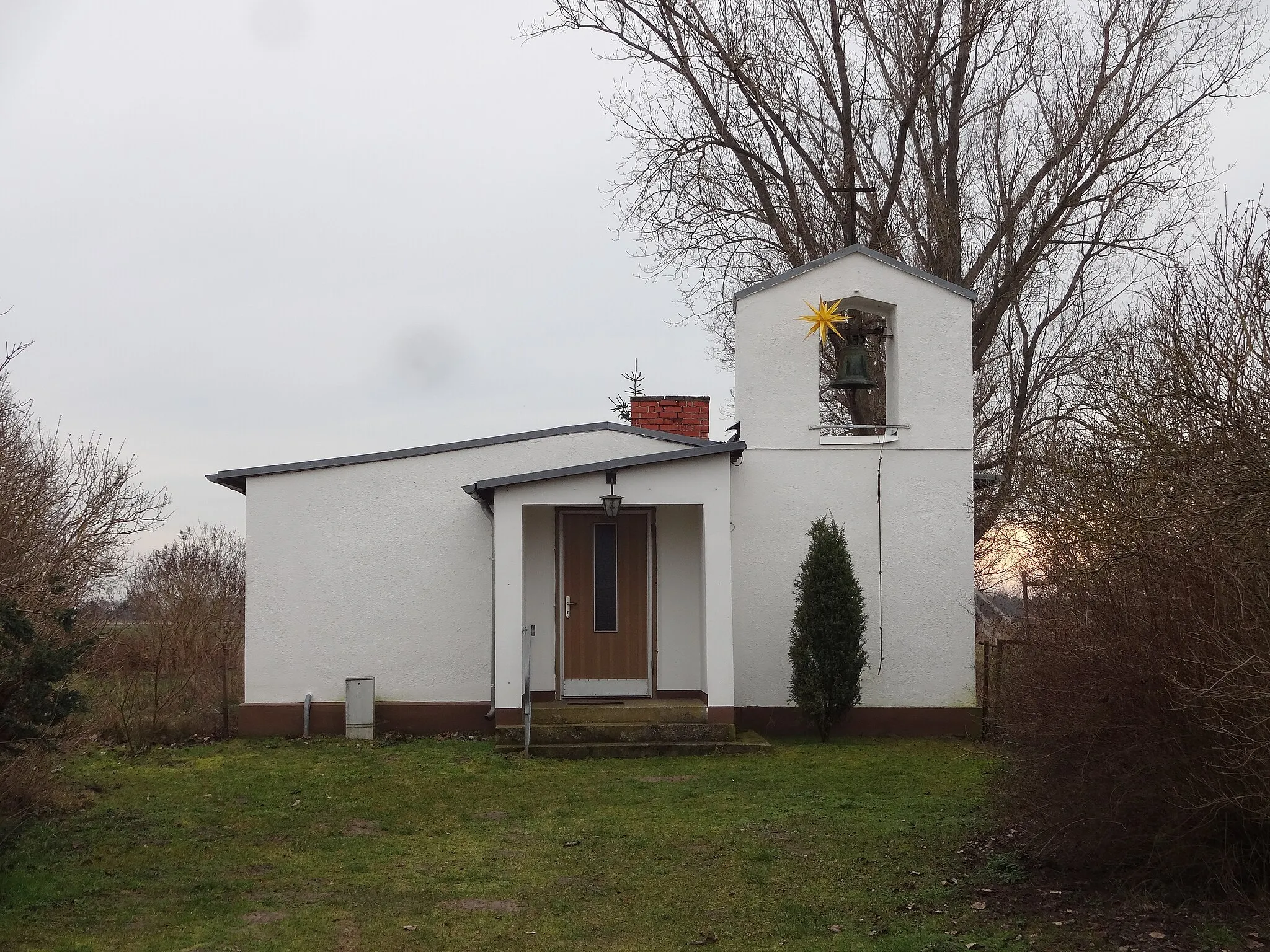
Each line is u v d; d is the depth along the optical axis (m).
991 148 24.70
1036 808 8.29
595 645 16.58
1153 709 7.43
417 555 16.45
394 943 7.46
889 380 16.77
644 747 14.57
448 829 10.67
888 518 16.34
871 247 24.08
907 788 12.46
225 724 15.99
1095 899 7.74
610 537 16.73
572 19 23.05
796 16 23.95
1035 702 8.30
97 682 14.45
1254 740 6.67
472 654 16.38
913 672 16.19
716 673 15.22
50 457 12.38
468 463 16.62
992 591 21.48
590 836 10.37
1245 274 9.16
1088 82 22.94
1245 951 6.56
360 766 13.84
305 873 9.13
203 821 10.83
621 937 7.66
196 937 7.41
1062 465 13.65
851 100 24.14
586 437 16.91
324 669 16.25
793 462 16.38
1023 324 26.02
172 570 21.47
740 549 16.30
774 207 24.73
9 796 9.59
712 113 23.95
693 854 9.70
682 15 23.14
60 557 10.83
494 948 7.43
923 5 22.94
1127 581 7.90
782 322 16.45
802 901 8.31
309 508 16.44
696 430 18.83
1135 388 11.90
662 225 24.19
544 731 14.79
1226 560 7.34
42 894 8.17
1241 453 8.28
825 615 15.59
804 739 15.88
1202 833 7.41
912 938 7.29
